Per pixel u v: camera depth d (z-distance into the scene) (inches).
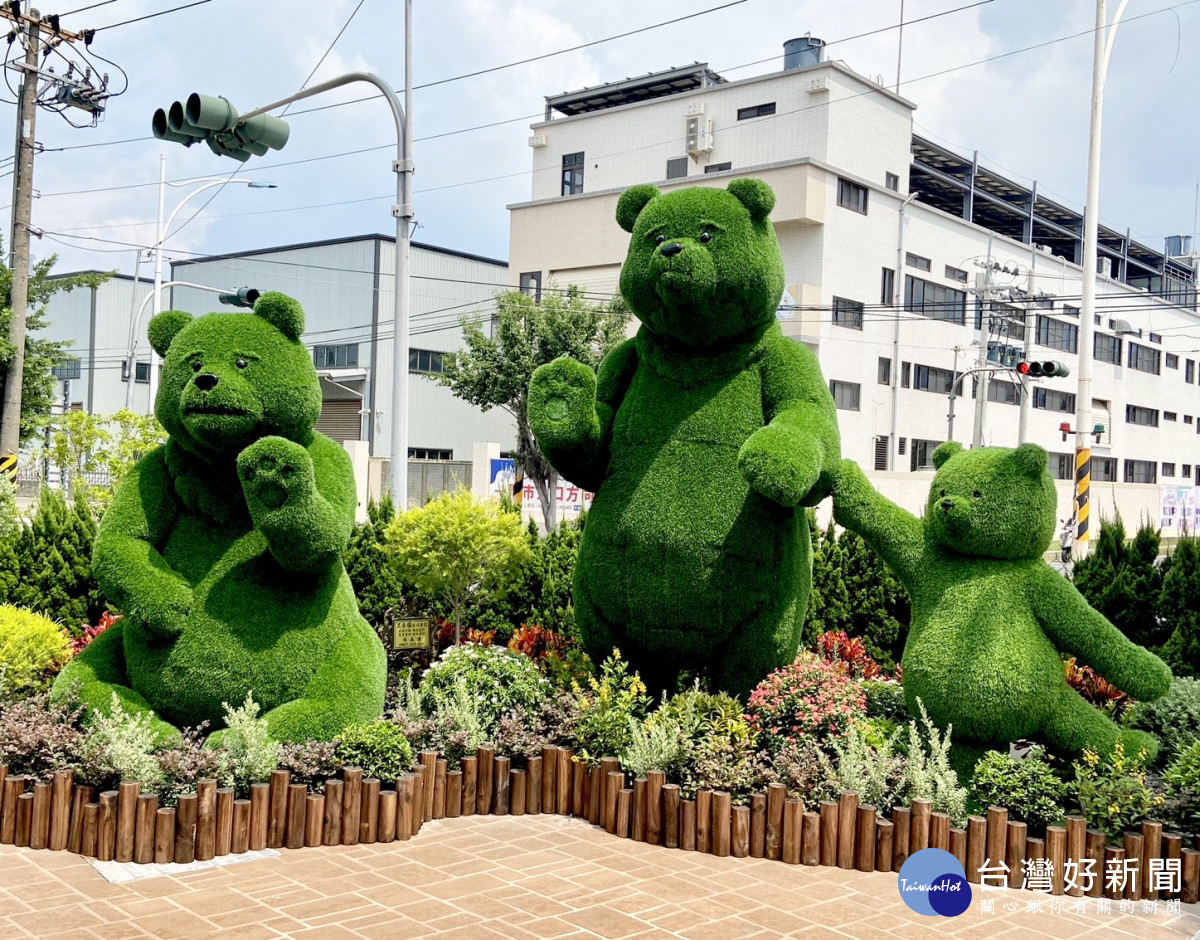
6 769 234.7
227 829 227.8
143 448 764.0
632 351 322.7
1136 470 1796.3
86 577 406.9
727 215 290.5
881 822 229.5
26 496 1002.1
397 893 208.5
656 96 1476.4
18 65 735.1
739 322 292.2
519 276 1342.3
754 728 263.9
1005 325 1320.1
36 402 983.0
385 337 1414.9
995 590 259.6
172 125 439.2
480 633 398.3
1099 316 1658.5
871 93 1286.9
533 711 292.8
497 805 266.4
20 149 746.2
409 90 498.6
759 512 282.2
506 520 369.4
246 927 189.3
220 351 265.3
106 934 184.7
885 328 1282.0
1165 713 289.1
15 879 211.0
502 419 1549.0
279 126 456.4
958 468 270.1
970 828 227.1
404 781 244.2
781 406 288.8
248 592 261.3
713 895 212.4
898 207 1288.1
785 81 1262.3
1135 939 199.6
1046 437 1562.5
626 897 209.9
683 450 288.5
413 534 357.4
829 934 194.2
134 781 226.2
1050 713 255.0
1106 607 382.6
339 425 1175.6
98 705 256.2
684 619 282.4
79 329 1646.2
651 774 247.4
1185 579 362.0
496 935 189.0
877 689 315.6
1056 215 1733.5
